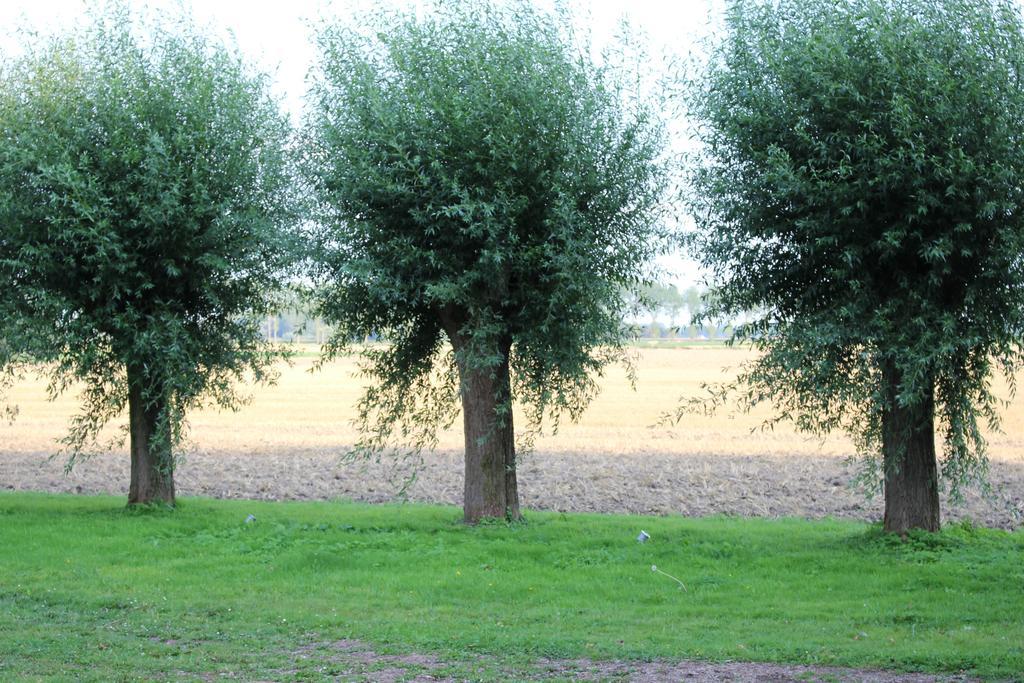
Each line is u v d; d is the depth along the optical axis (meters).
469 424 15.41
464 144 13.91
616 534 14.61
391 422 16.86
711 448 31.05
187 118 16.02
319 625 9.76
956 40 12.26
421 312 16.03
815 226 12.21
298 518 16.11
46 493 20.73
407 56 14.69
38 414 46.09
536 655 8.64
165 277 15.97
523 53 14.47
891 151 11.61
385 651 8.80
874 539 13.62
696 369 81.81
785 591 11.21
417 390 16.84
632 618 10.10
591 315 14.70
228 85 16.45
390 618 10.09
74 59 16.22
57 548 13.56
